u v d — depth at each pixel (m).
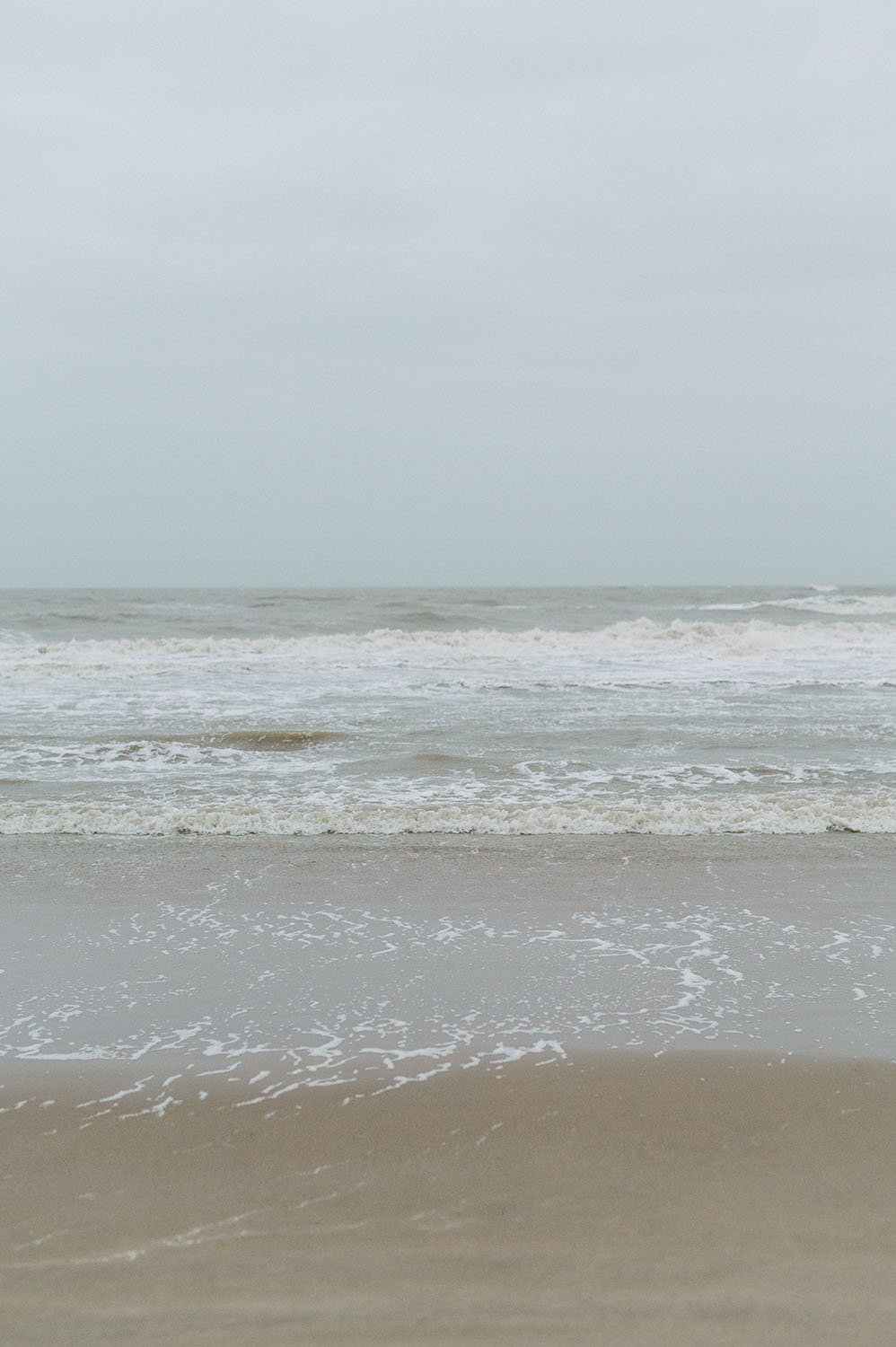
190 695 15.71
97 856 7.42
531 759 10.87
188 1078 4.06
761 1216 3.08
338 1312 2.64
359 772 10.25
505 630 32.25
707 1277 2.77
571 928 5.89
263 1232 3.01
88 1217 3.10
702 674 18.52
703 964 5.30
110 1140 3.59
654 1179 3.31
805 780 9.81
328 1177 3.34
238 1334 2.55
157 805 8.87
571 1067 4.16
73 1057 4.25
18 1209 3.14
